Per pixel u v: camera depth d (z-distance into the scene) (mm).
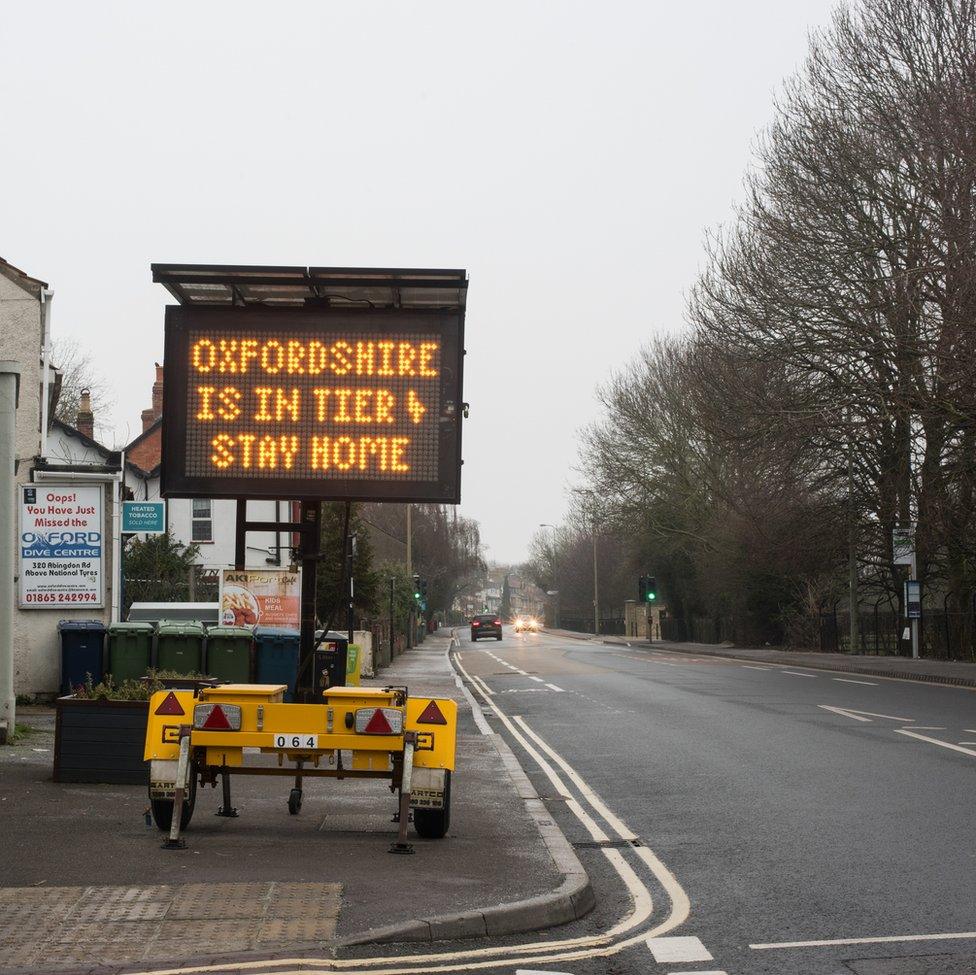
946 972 9633
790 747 25328
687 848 15156
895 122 52844
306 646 15953
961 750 24094
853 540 68000
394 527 157125
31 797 17203
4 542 23047
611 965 9977
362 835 14992
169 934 10172
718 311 60219
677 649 93500
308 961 9602
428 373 16016
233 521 78938
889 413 53656
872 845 14938
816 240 55188
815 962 9984
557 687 47062
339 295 16188
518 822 16234
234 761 14594
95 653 31969
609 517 97688
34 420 36562
